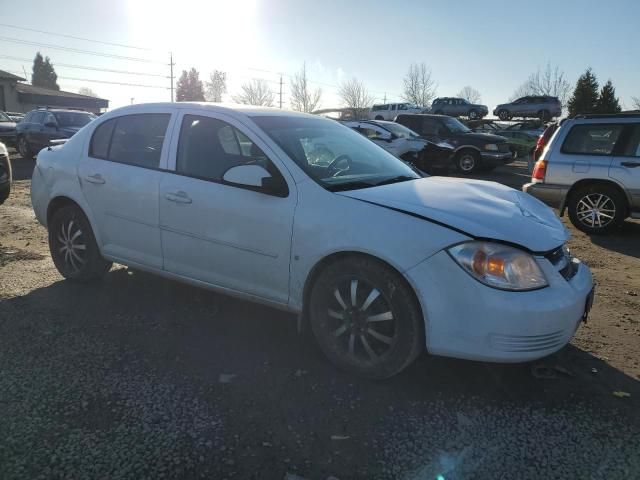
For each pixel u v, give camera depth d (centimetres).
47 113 1741
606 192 776
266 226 342
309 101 6438
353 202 318
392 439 267
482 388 316
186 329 389
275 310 428
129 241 423
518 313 279
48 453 249
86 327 388
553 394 312
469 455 256
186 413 284
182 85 8594
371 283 308
